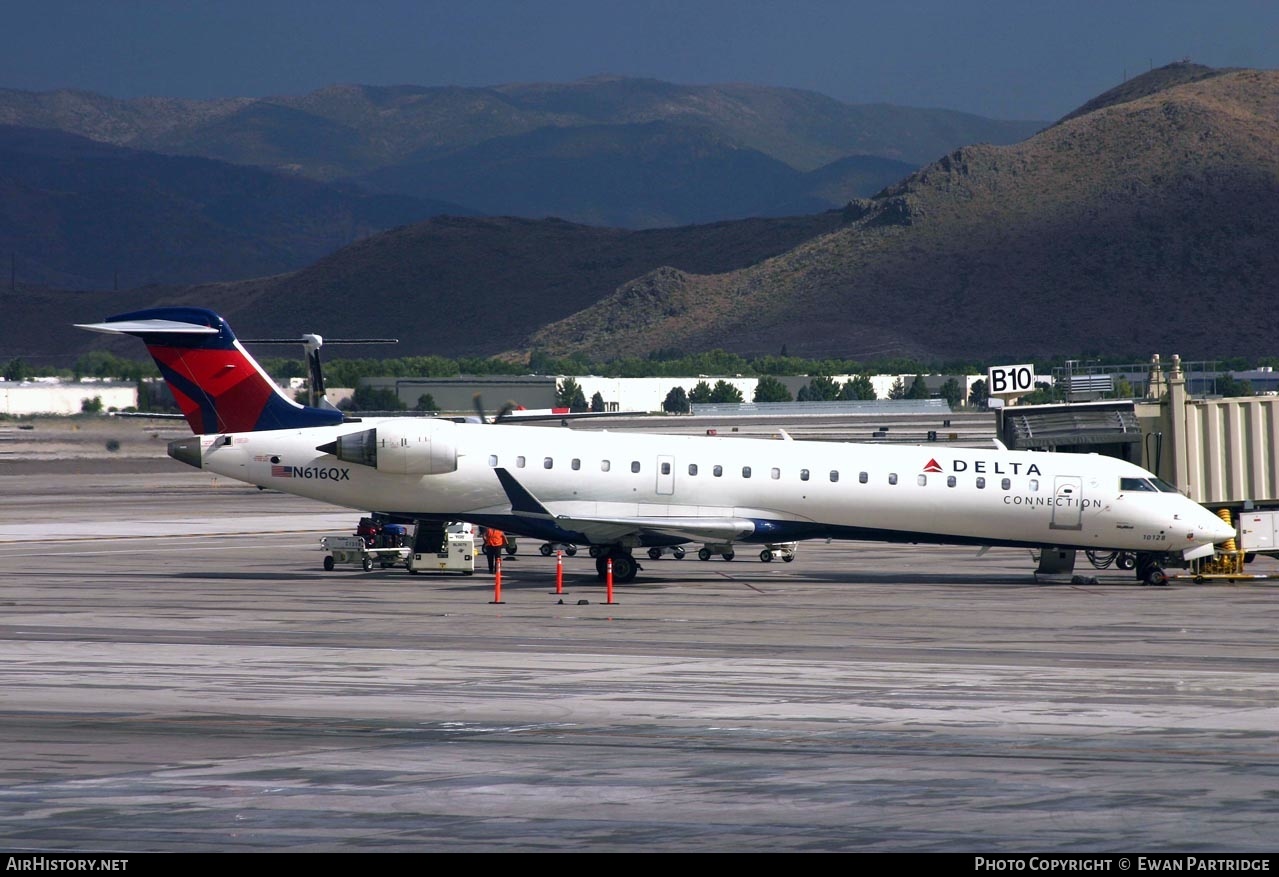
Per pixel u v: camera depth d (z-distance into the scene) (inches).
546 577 6412.4
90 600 5388.8
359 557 6737.2
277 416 6501.0
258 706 3211.1
